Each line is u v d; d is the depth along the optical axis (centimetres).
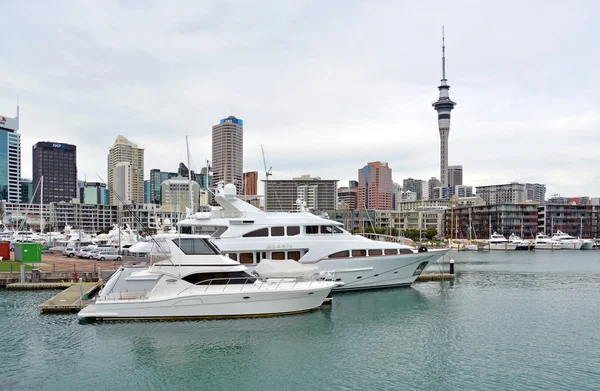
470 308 3731
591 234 16775
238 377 2242
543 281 5475
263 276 3312
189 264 3053
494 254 10900
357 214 18912
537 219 16612
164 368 2334
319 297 3325
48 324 2969
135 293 3072
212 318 3050
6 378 2195
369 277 4150
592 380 2211
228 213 3906
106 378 2214
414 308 3656
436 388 2120
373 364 2414
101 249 6806
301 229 3847
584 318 3422
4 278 4422
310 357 2506
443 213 19900
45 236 10500
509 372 2312
